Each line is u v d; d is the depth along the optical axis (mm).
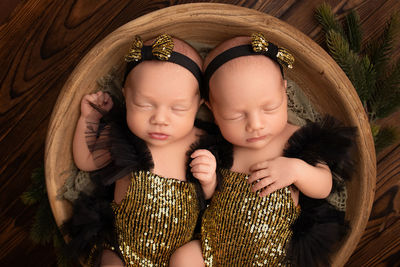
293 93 646
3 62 745
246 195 610
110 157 630
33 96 749
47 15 739
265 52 575
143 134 592
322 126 613
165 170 616
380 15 717
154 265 623
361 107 600
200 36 633
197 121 657
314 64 604
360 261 755
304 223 615
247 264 614
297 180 599
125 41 598
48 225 657
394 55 718
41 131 752
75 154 631
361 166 608
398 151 737
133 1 731
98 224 610
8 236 768
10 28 740
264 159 620
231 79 572
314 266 605
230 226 611
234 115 578
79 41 739
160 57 564
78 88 610
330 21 681
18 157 756
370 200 610
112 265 602
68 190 634
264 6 719
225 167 632
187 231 628
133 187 606
